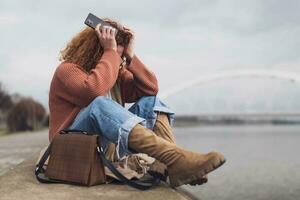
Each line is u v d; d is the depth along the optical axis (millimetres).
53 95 3066
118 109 2748
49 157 2961
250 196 8961
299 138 58719
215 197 7918
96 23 3119
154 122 3068
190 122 190250
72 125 2941
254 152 25781
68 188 2781
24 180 3025
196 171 2648
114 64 3010
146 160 3176
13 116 70375
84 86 2873
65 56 3152
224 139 53312
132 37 3301
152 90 3279
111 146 3074
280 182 11273
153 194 2691
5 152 10773
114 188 2801
